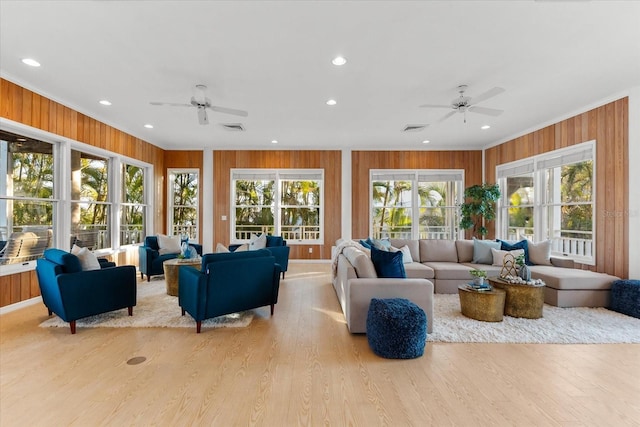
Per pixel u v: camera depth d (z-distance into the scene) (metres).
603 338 2.79
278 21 2.39
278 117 4.78
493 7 2.23
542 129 5.12
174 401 1.87
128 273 3.26
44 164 3.96
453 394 1.96
